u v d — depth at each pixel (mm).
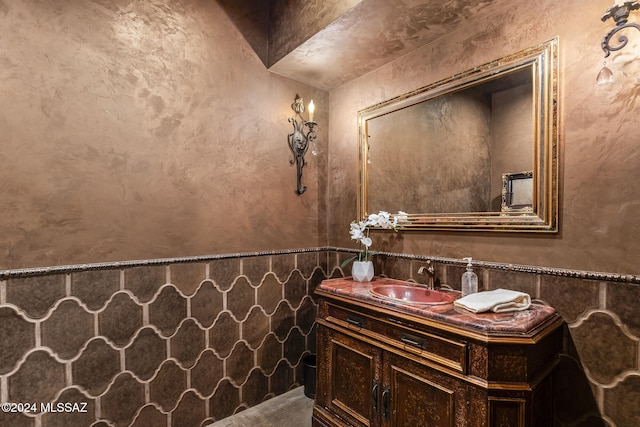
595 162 1193
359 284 1762
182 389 1688
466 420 1088
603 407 1158
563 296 1253
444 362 1157
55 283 1351
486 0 1398
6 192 1261
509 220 1401
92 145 1441
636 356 1093
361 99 2131
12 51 1270
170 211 1659
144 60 1580
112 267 1482
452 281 1611
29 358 1298
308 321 2229
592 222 1197
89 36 1435
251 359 1952
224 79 1854
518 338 1029
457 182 1609
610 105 1160
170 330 1648
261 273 1993
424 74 1771
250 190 1958
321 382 1703
